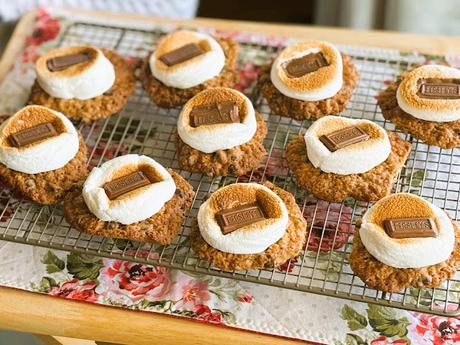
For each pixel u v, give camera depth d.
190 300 0.41
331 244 0.43
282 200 0.43
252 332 0.40
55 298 0.42
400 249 0.39
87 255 0.43
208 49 0.50
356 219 0.44
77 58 0.50
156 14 0.67
